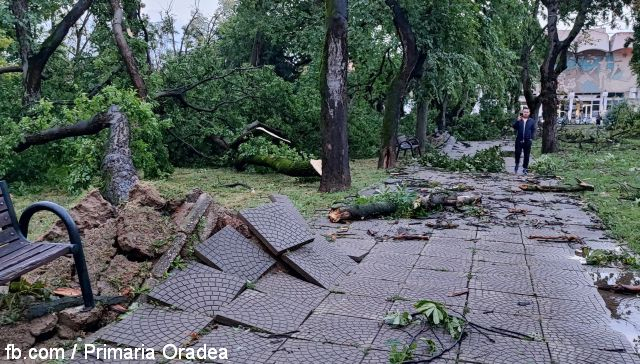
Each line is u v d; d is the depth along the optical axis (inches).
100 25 521.0
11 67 452.4
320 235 230.4
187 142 520.1
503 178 462.0
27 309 127.0
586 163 563.2
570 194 364.8
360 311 145.3
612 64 2016.5
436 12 533.0
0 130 408.8
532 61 903.7
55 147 390.9
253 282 159.5
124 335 126.1
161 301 142.3
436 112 1183.6
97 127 337.4
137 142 370.3
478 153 567.2
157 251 158.1
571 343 125.3
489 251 210.2
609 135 1000.9
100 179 322.0
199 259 163.2
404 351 117.0
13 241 134.6
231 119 527.5
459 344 124.0
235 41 1025.5
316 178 426.0
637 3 684.7
